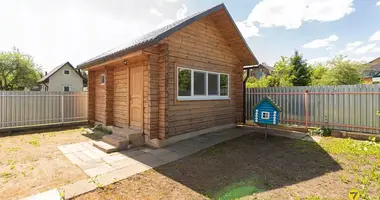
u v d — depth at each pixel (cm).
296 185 299
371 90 587
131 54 513
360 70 1570
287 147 510
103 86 782
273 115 578
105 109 708
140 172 349
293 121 746
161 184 304
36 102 775
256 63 837
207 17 669
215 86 719
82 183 301
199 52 642
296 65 1962
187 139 596
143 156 442
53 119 817
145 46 458
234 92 811
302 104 725
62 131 729
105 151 471
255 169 366
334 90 654
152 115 520
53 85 2683
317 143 539
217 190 285
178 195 271
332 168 364
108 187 290
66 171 351
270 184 304
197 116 639
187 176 335
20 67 2497
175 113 563
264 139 596
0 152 463
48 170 355
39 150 482
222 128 744
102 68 779
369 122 590
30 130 740
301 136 632
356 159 406
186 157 436
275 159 420
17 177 324
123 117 661
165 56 514
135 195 269
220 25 698
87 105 899
